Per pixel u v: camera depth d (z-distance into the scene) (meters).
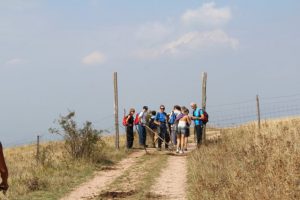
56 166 18.88
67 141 20.88
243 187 10.95
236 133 23.05
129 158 22.42
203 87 24.62
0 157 6.12
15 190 14.46
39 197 13.76
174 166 18.92
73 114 20.98
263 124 24.03
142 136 25.59
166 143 25.61
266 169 11.70
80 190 14.84
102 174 17.89
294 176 10.18
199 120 23.12
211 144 22.06
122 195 13.68
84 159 20.22
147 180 15.92
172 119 25.69
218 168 15.27
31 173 17.25
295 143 14.31
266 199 9.62
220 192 11.44
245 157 14.73
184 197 12.89
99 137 21.19
